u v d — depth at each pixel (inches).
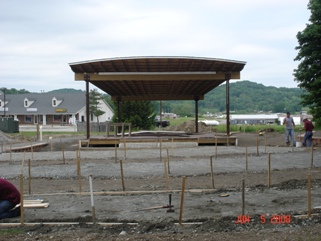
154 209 273.0
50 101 2503.7
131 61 707.4
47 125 2269.9
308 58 1081.4
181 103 5113.2
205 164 501.4
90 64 726.5
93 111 2397.9
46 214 265.7
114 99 1246.3
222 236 206.7
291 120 764.6
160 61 712.4
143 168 477.1
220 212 260.1
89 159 585.9
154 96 1258.0
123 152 682.2
